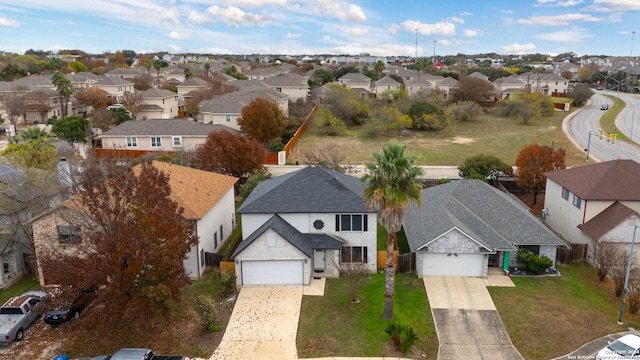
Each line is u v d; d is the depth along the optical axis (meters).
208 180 36.03
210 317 24.23
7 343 23.38
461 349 23.25
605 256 29.95
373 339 23.78
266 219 30.84
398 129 84.19
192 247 29.69
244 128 65.44
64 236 28.41
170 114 91.81
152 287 21.30
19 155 44.31
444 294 28.64
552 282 30.44
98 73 148.12
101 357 21.11
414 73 143.88
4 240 29.83
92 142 66.69
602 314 26.55
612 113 105.00
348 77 124.00
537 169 44.72
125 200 22.98
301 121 89.12
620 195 34.19
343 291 28.69
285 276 29.42
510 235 32.72
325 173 33.66
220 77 124.38
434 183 50.97
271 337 23.88
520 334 24.50
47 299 22.17
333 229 30.95
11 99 81.62
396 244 35.75
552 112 106.31
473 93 109.75
